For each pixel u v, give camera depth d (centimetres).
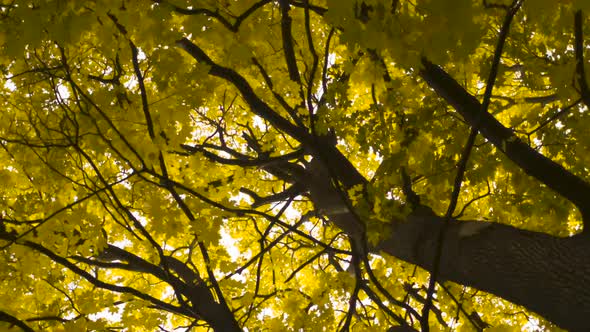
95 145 246
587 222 223
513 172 266
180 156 296
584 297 207
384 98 229
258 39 232
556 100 274
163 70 224
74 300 317
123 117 242
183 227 276
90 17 186
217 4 218
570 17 197
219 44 228
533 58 237
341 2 157
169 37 207
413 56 166
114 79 267
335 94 234
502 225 246
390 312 337
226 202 299
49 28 183
